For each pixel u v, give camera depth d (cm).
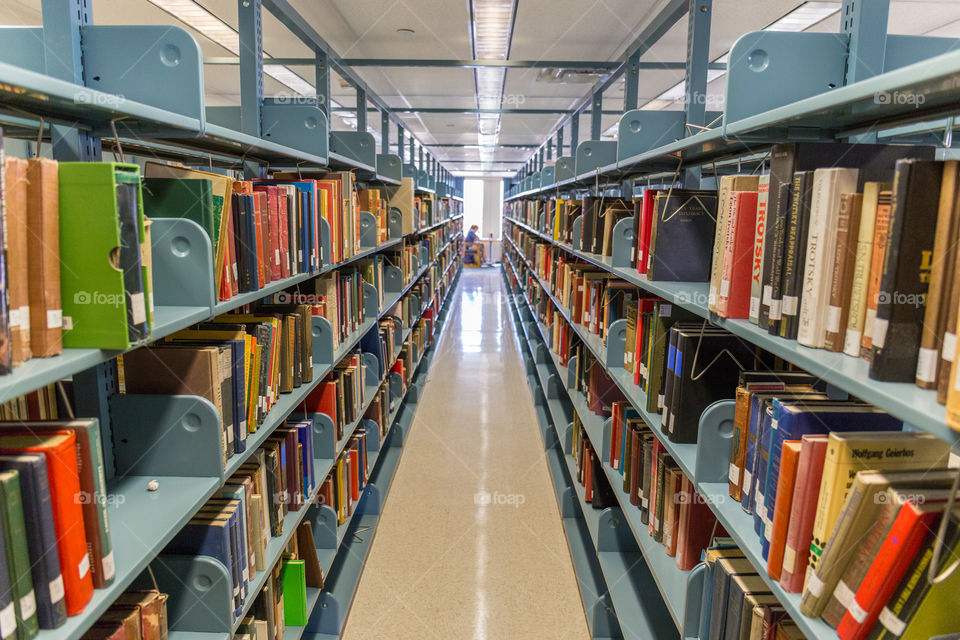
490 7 350
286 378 180
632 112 231
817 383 118
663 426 155
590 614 219
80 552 80
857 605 76
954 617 71
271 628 160
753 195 111
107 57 120
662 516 169
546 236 454
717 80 520
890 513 72
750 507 111
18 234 74
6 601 71
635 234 206
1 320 69
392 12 367
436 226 685
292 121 222
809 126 120
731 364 142
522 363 609
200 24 400
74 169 80
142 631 103
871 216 81
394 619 227
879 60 119
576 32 405
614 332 213
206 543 122
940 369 66
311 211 192
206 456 121
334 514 221
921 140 164
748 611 105
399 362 397
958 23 375
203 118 119
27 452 75
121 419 121
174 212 122
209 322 153
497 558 269
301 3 353
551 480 347
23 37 119
